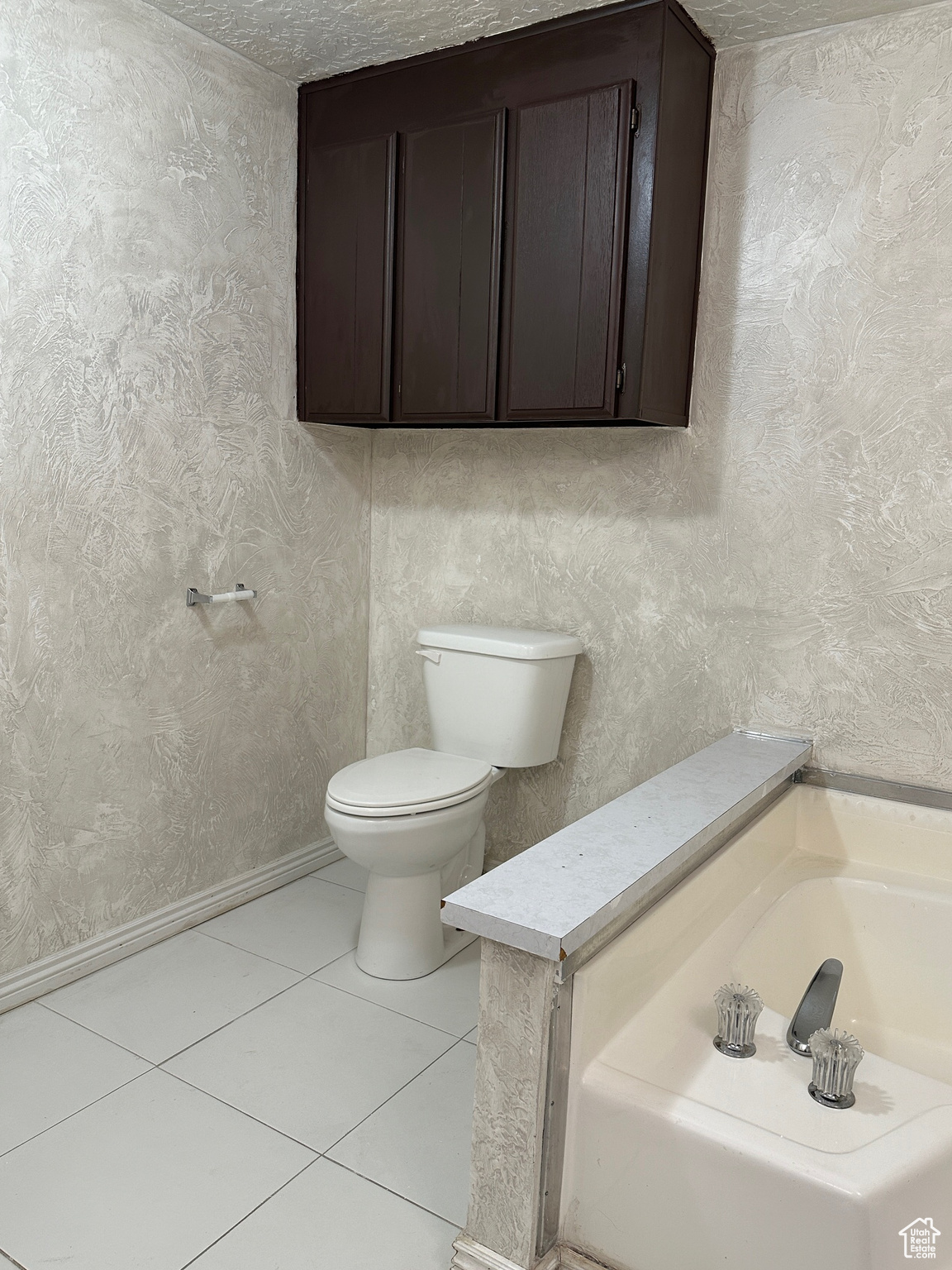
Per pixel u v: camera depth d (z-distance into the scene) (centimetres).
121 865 220
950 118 189
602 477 240
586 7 195
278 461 249
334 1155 159
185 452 223
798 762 208
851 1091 126
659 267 198
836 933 197
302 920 247
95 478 203
